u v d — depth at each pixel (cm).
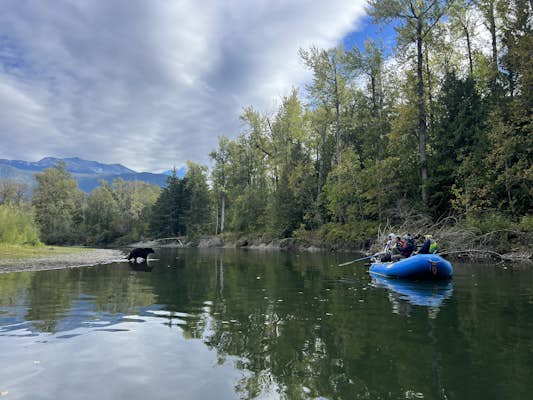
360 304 741
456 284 1005
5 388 342
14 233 3025
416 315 637
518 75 2147
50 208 7144
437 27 2511
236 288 977
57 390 338
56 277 1255
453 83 2423
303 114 4072
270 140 4534
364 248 2698
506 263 1552
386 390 335
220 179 5572
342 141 3847
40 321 610
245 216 4794
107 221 7250
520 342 479
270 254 2786
